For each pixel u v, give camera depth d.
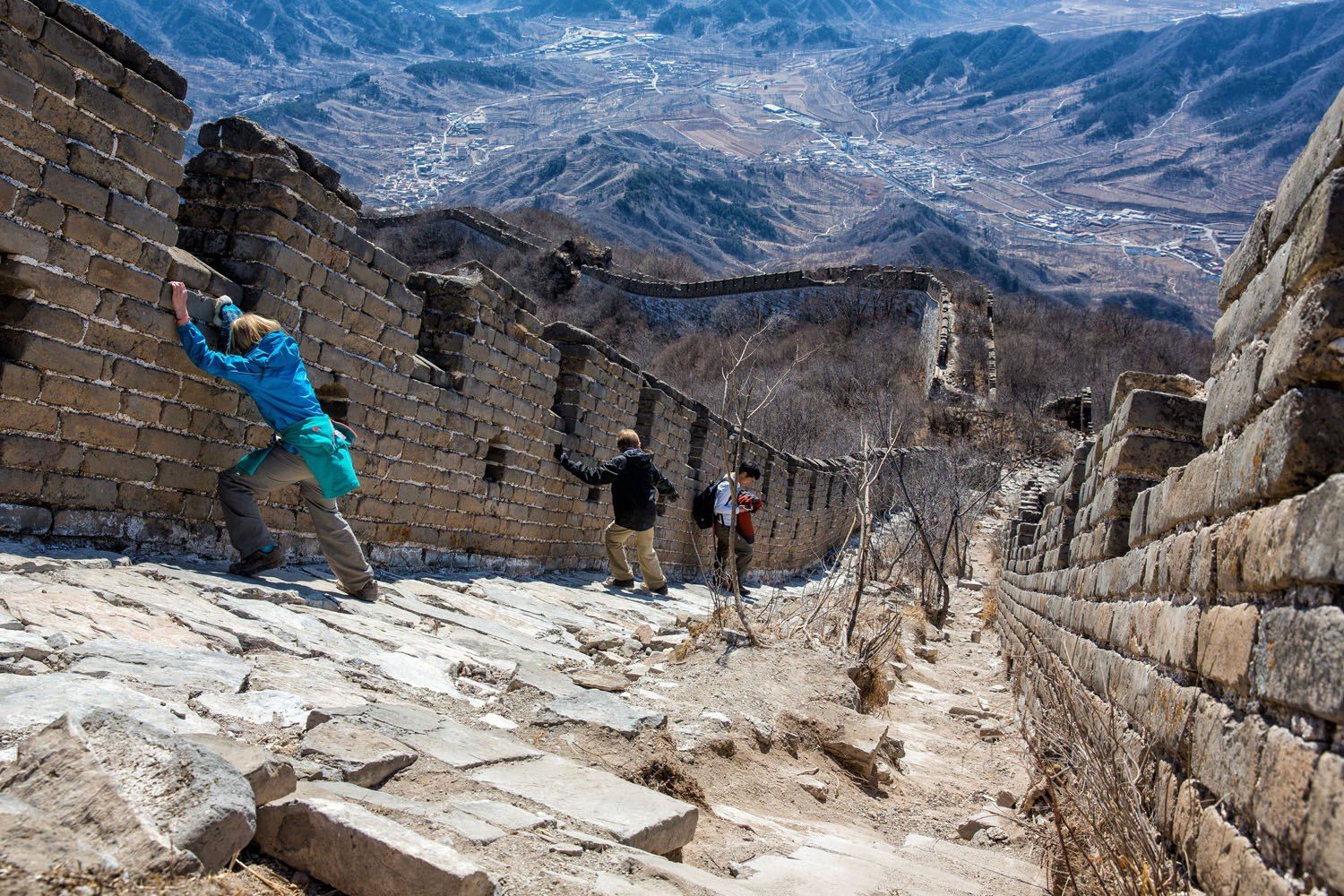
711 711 5.65
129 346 5.60
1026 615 10.24
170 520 6.07
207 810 2.52
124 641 4.06
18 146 4.83
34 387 5.11
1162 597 4.29
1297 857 2.47
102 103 5.24
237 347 5.93
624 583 12.13
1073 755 4.74
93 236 5.27
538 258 72.19
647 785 4.29
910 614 14.16
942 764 6.61
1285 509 2.82
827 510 24.81
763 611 8.80
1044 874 4.43
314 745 3.44
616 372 12.93
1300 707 2.56
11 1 4.69
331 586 6.79
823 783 5.31
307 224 6.81
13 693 3.16
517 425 10.50
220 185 6.59
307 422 6.04
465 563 9.77
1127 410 5.69
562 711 4.76
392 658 5.27
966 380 45.91
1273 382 3.20
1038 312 62.34
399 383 8.20
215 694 3.75
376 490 8.12
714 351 50.81
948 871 4.32
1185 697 3.65
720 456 16.91
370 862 2.64
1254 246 3.86
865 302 60.62
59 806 2.52
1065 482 8.22
